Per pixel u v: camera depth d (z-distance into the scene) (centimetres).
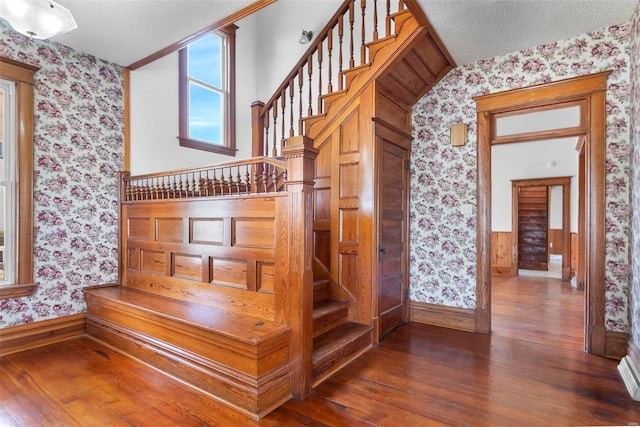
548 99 308
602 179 283
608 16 264
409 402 212
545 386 231
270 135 472
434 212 369
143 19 271
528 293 522
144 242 330
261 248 243
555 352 289
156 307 270
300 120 359
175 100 410
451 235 358
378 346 304
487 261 338
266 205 241
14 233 286
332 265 331
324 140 339
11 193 285
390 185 342
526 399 215
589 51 290
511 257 689
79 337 322
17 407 204
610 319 279
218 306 269
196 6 255
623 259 275
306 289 223
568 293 521
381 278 322
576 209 614
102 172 341
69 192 317
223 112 484
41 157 299
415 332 341
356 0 433
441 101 364
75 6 252
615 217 278
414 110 381
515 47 314
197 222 287
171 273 306
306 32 469
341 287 326
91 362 267
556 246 930
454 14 260
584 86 292
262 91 531
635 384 218
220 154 466
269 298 238
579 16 264
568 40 299
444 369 257
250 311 249
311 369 227
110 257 349
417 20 268
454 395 220
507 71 328
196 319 238
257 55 535
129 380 238
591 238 287
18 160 285
